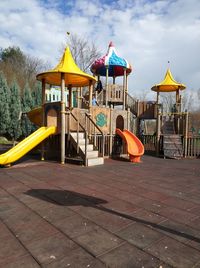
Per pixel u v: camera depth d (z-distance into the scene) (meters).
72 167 7.84
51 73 8.38
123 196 4.71
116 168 7.97
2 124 18.84
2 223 3.30
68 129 8.88
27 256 2.48
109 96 14.83
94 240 2.84
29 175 6.46
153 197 4.71
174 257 2.50
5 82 19.25
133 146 10.36
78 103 13.27
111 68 15.98
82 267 2.30
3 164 7.49
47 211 3.79
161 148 12.84
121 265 2.34
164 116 14.47
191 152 12.20
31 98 21.11
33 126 18.64
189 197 4.77
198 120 35.03
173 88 16.03
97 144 10.28
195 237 2.97
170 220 3.52
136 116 15.83
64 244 2.73
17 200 4.32
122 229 3.16
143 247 2.70
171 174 7.21
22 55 44.28
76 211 3.81
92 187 5.34
